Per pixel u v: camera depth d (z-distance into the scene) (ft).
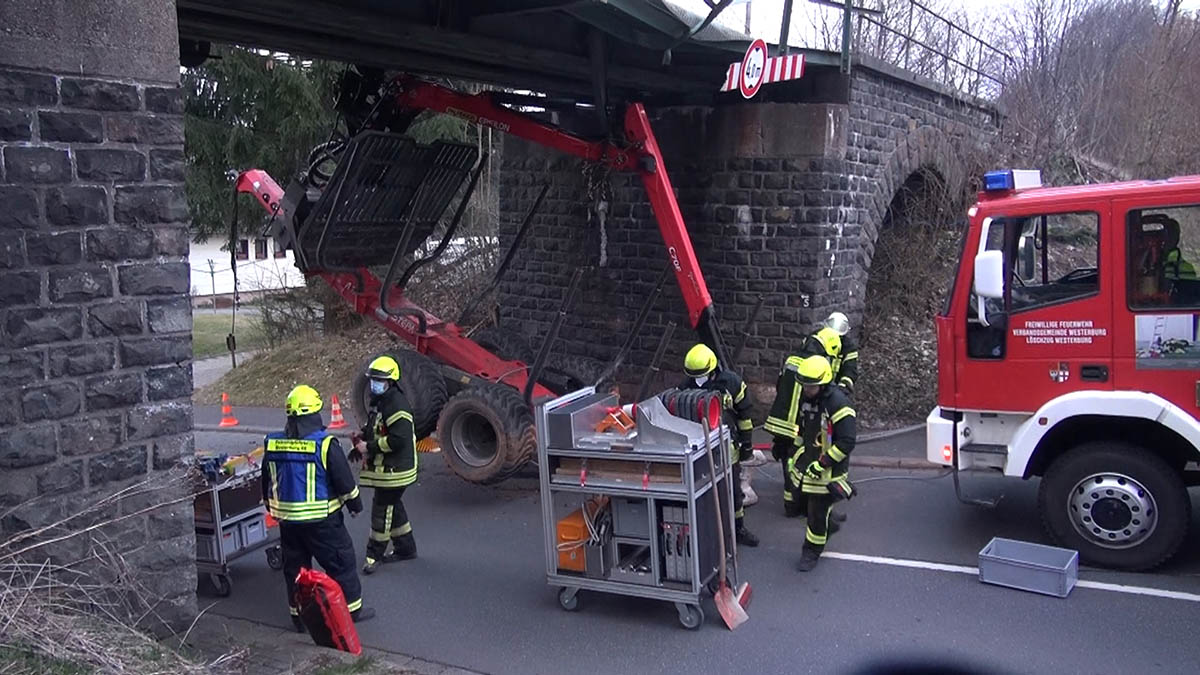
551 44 29.60
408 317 32.94
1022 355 21.97
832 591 21.18
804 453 22.72
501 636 19.61
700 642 18.89
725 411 23.29
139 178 16.47
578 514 20.48
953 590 20.90
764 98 37.45
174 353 17.19
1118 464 20.98
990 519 25.50
